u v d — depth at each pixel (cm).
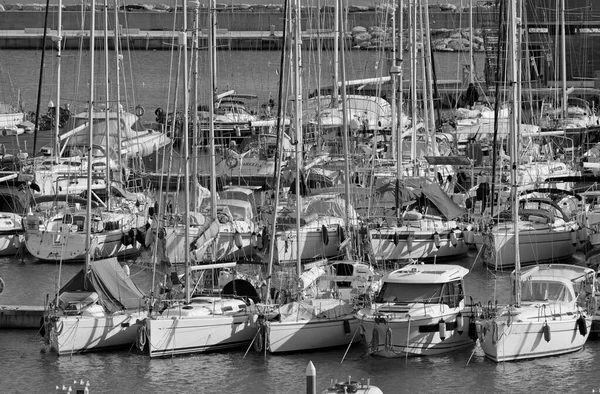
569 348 6606
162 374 6294
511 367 6394
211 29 8656
